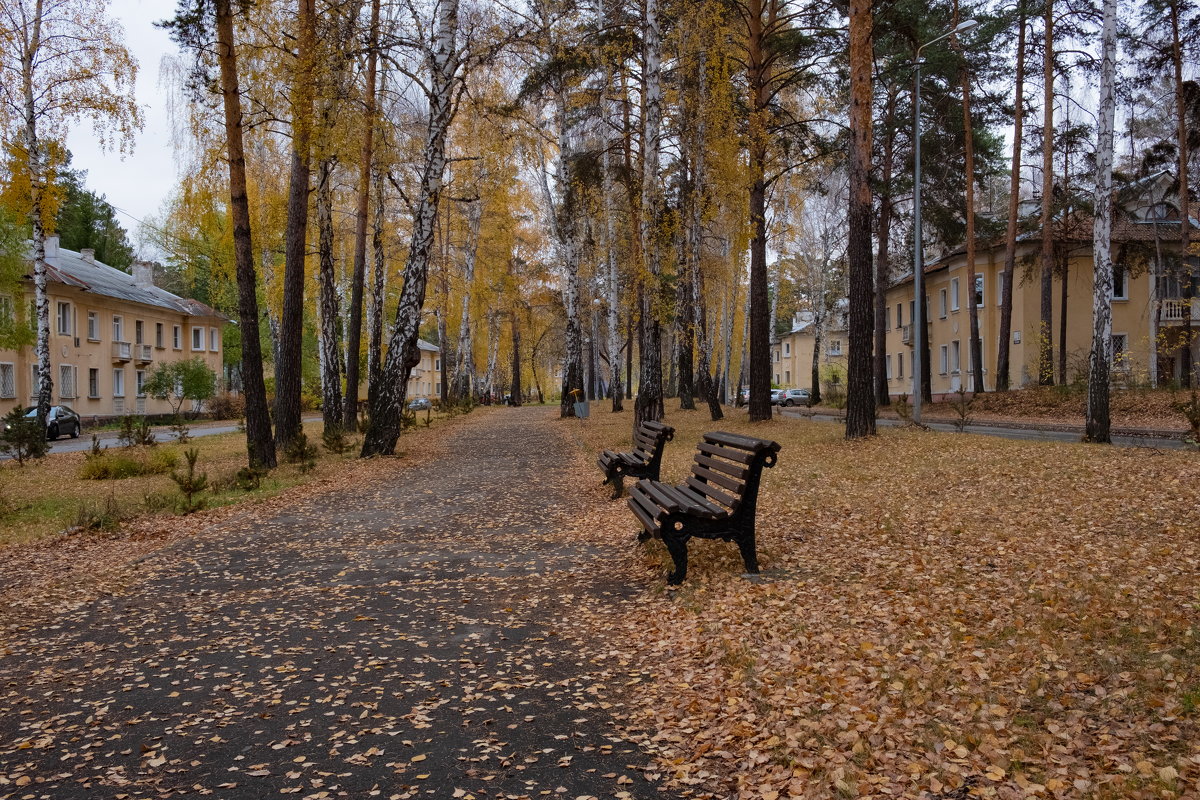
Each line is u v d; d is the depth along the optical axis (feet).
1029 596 19.08
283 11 60.29
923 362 113.80
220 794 11.92
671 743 13.43
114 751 13.55
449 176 100.58
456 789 11.92
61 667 18.04
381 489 45.60
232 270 121.49
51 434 107.34
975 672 14.88
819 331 151.33
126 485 54.39
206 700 15.83
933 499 32.99
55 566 28.86
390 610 22.07
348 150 63.10
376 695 15.89
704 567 24.06
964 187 109.09
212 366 207.82
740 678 15.67
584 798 11.56
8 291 104.83
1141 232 120.16
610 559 27.12
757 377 81.15
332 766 12.78
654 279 63.82
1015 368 129.80
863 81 53.93
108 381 161.38
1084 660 14.80
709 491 26.43
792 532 28.19
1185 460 36.42
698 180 77.92
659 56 62.49
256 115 61.31
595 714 14.79
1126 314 126.82
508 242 138.31
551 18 69.62
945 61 84.02
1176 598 17.83
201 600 23.57
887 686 14.49
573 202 90.12
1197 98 92.07
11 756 13.43
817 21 71.67
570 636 19.53
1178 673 13.73
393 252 122.83
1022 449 44.11
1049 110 90.63
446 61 58.95
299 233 65.46
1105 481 33.35
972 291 106.93
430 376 361.30
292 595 23.89
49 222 82.79
